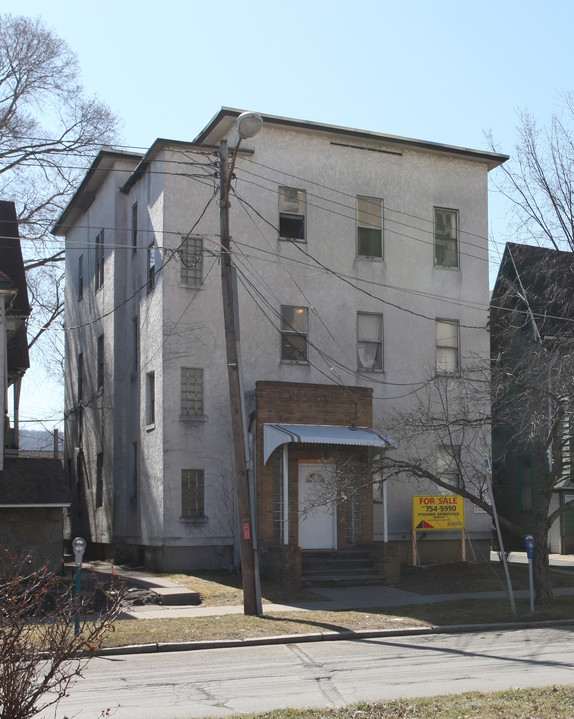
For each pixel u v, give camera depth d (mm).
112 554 29094
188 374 24734
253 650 13969
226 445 24781
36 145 36062
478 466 26625
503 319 28688
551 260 29219
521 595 20516
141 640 14133
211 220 25469
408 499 26359
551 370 19344
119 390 28953
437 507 24750
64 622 6738
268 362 25469
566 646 13867
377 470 20438
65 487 22984
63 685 10578
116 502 28656
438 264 28344
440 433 25688
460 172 29047
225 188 17469
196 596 19203
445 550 26703
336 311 26562
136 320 28203
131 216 29188
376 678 11109
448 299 28188
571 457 21562
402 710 8703
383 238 27578
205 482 24406
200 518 24203
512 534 34906
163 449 24156
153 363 25438
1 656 6039
